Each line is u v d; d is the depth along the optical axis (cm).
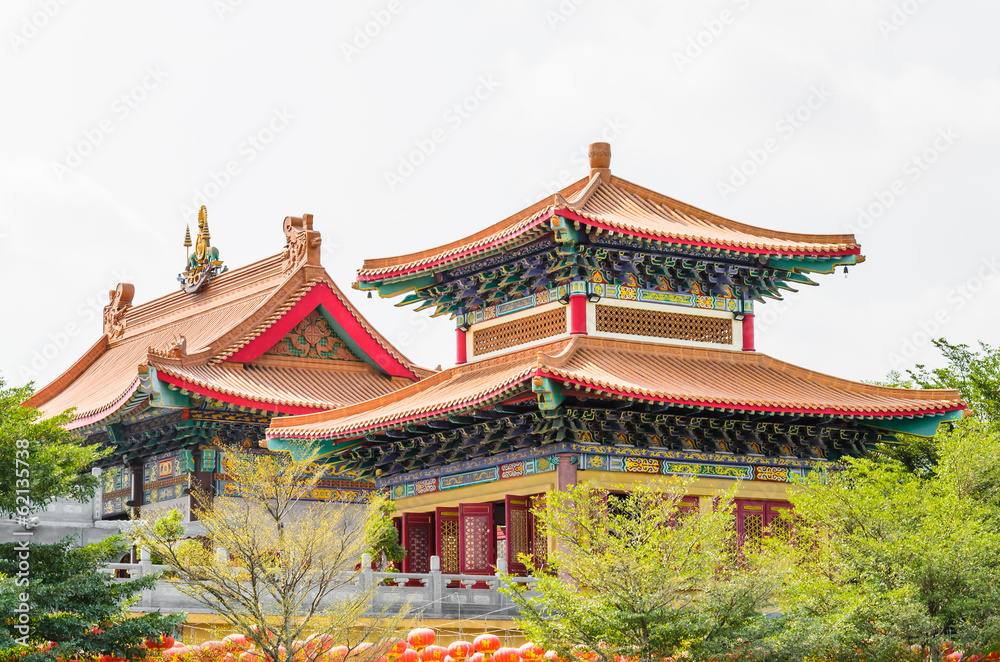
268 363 5538
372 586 3384
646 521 3188
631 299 4322
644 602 2964
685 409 4078
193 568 3030
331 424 4497
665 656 3006
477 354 4662
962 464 3641
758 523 4256
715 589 3064
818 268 4447
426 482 4559
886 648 3186
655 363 4203
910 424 4278
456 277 4659
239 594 3053
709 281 4447
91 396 6047
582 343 4156
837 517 3459
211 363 5350
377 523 3484
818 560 3466
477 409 4006
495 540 4297
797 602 3238
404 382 5816
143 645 3183
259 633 2983
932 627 3181
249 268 6041
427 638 3397
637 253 4269
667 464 4147
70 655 3009
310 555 3045
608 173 4584
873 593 3225
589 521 3156
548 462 4062
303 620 3272
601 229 4081
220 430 5272
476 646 3444
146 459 5612
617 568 2994
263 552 3058
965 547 3256
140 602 3541
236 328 5422
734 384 4188
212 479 5234
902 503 3416
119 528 3359
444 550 4456
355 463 4844
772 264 4472
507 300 4556
